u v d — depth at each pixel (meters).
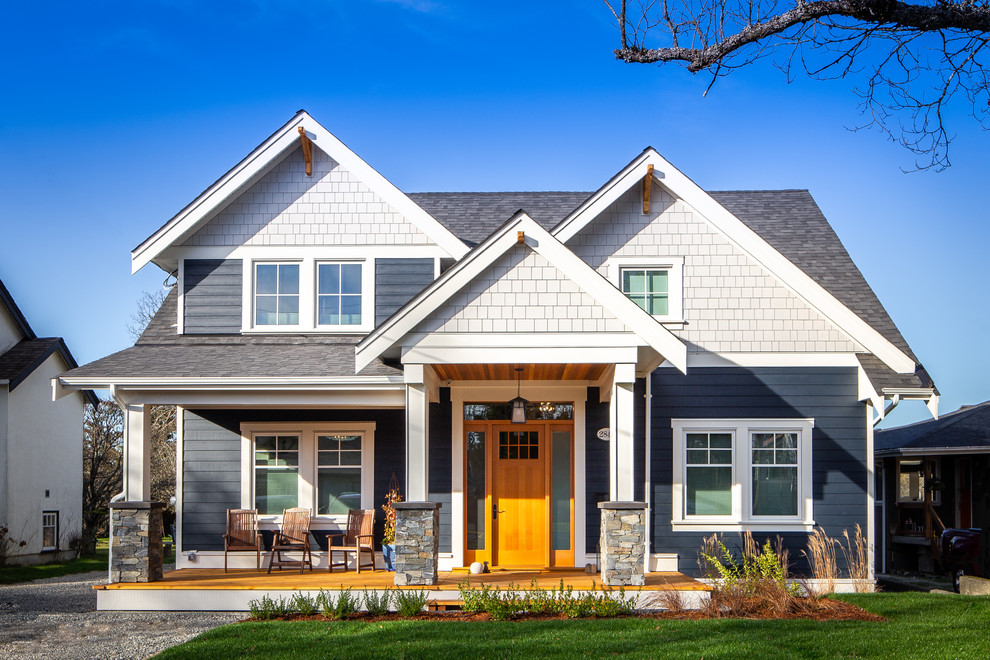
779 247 17.45
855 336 14.86
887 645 8.85
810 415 14.90
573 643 9.11
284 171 15.91
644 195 15.12
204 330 15.62
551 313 12.23
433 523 11.91
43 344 23.16
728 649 8.69
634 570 11.88
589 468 14.83
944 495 20.48
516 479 15.07
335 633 9.80
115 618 11.71
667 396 14.98
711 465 14.90
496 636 9.54
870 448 14.76
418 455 12.19
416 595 11.44
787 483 14.84
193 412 15.45
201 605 12.28
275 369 13.78
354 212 15.80
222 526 15.22
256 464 15.43
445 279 12.19
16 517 21.45
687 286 15.13
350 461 15.41
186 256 15.77
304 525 14.70
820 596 12.22
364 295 15.61
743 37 7.27
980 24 6.79
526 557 14.91
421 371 12.21
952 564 17.88
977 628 9.66
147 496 13.57
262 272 15.83
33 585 16.69
